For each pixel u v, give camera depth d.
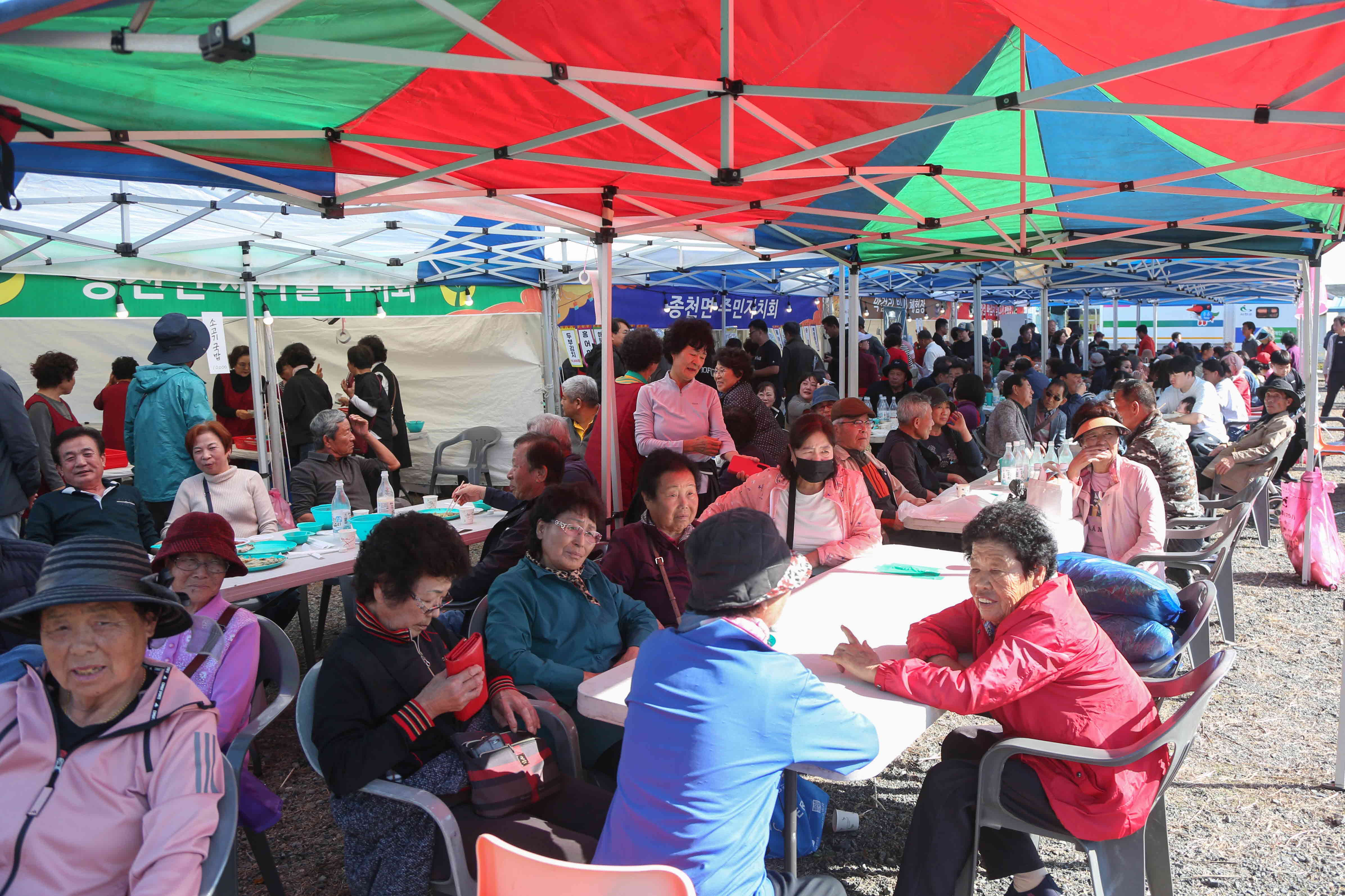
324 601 5.64
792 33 3.48
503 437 11.00
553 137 3.54
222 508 5.02
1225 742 4.16
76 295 7.52
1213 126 4.41
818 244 7.40
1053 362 13.39
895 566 3.77
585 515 3.14
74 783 1.87
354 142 3.87
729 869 1.79
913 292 18.77
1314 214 6.09
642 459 5.42
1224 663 2.44
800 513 4.12
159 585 1.97
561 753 2.71
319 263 8.94
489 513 5.62
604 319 5.32
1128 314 36.72
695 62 3.65
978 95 4.47
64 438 4.61
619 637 3.32
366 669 2.40
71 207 6.49
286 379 9.09
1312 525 6.70
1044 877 2.53
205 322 6.93
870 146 4.92
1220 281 15.12
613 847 1.88
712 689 1.82
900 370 10.91
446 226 7.68
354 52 2.27
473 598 4.04
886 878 3.14
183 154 3.51
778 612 1.98
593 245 5.54
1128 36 3.14
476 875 2.25
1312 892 3.02
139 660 1.92
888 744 2.08
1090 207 6.36
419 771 2.39
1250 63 3.23
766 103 4.08
